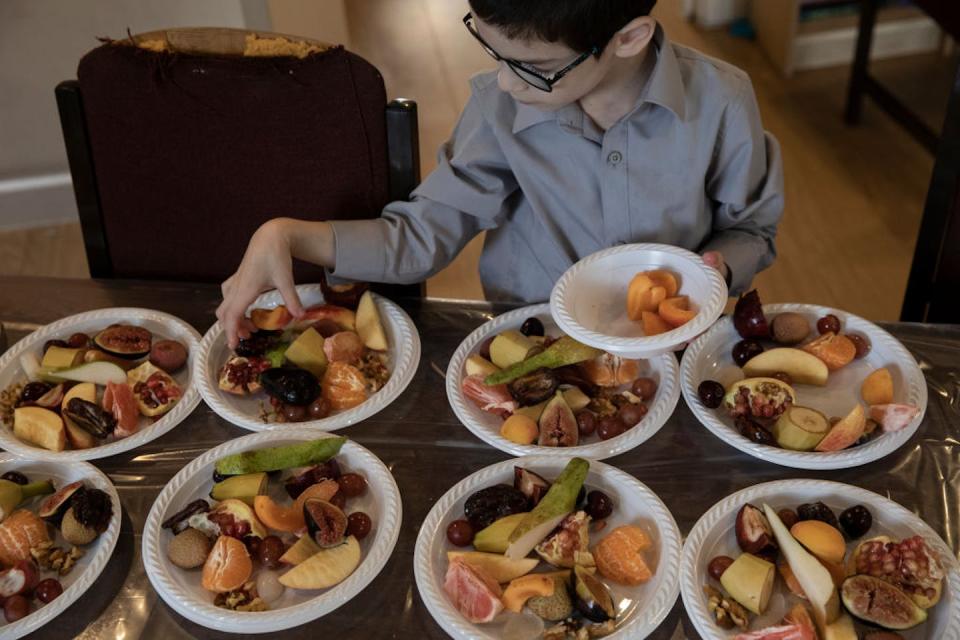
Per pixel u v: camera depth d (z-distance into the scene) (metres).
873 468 0.86
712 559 0.80
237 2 2.09
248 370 0.98
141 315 1.06
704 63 1.04
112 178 1.17
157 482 0.90
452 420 0.94
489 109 1.09
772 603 0.77
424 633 0.77
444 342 1.03
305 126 1.11
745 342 0.98
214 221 1.19
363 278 1.10
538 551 0.80
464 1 3.15
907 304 1.23
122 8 2.07
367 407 0.95
